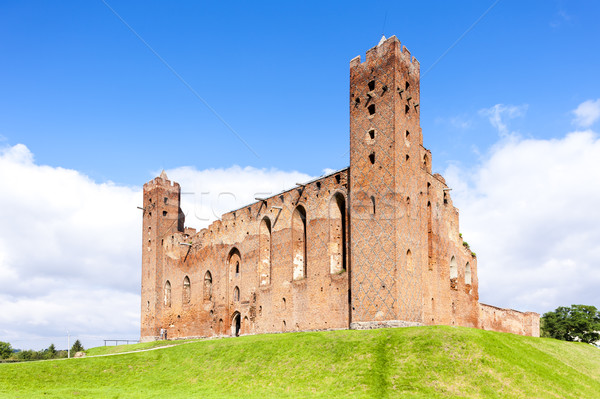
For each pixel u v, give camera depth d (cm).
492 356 3516
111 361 4688
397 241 4612
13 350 12662
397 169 4759
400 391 3241
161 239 8162
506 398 3123
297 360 3991
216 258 7000
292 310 5609
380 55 5072
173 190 8438
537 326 7531
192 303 7344
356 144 5078
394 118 4828
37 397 3478
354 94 5209
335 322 5094
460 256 6188
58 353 12056
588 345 5128
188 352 4759
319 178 5547
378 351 3781
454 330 3859
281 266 5878
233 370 4131
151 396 3594
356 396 3253
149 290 8100
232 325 6619
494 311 6850
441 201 5794
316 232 5494
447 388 3222
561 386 3362
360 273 4778
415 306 4734
